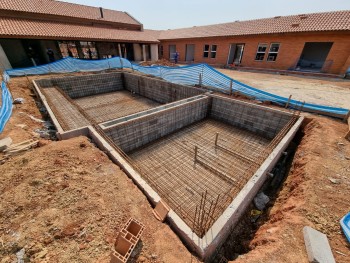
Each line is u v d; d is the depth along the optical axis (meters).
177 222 2.14
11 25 11.59
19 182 2.49
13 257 1.70
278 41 12.35
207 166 4.45
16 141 3.60
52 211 2.12
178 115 6.00
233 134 6.01
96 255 1.73
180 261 1.76
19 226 1.95
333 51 10.66
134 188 2.63
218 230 2.06
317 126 4.57
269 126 5.66
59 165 2.86
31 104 6.34
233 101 6.25
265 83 8.89
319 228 2.07
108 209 2.22
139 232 1.86
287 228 2.10
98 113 7.84
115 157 3.33
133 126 4.93
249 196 2.83
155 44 19.06
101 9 17.81
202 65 7.33
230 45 14.98
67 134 4.04
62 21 15.23
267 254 1.83
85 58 15.50
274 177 3.92
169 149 5.23
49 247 1.78
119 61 12.27
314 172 3.00
